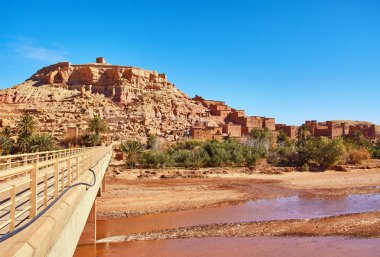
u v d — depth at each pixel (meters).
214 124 133.62
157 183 51.50
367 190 46.84
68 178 9.22
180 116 135.88
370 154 83.44
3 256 3.80
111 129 103.06
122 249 22.97
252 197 41.84
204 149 72.31
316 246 23.19
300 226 28.14
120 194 42.47
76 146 74.56
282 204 37.75
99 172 17.98
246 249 22.69
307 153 70.25
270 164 71.06
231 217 31.70
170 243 24.12
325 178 57.81
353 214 32.03
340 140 72.81
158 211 34.31
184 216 32.28
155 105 135.38
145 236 25.89
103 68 156.75
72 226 8.23
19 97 134.38
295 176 59.94
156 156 64.62
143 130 108.56
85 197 11.06
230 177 57.75
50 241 5.59
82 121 109.38
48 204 6.93
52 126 100.69
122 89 143.38
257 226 28.31
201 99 160.75
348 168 68.31
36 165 6.21
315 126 145.75
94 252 22.33
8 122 95.62
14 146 66.69
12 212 5.27
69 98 134.25
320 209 34.94
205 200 39.78
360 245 23.31
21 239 4.59
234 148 73.56
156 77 162.75
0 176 4.58
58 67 160.50
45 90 143.75
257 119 139.62
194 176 57.09
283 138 116.44
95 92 146.50
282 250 22.44
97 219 31.20
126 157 68.94
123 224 29.45
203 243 24.11
